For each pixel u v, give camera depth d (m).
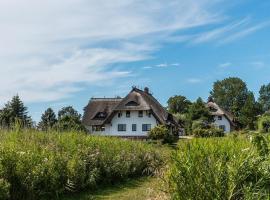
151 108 66.31
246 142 7.71
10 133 15.37
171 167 7.10
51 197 12.72
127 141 21.12
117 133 67.69
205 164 6.70
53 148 14.58
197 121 71.00
